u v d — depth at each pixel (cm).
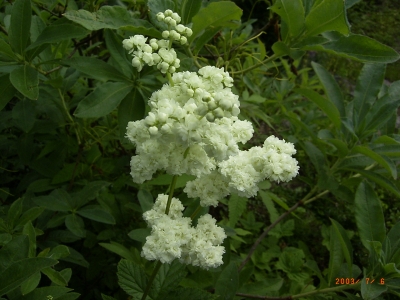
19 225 23
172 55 19
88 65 26
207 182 19
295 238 54
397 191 31
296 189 59
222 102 15
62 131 35
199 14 24
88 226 36
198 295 21
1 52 24
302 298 32
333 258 29
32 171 35
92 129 35
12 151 35
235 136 18
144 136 17
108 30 27
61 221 29
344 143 32
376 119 32
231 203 35
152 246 17
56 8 36
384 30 115
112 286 33
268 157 18
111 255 35
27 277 16
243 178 18
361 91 34
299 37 27
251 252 34
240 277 30
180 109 15
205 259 18
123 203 35
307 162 62
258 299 31
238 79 44
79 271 34
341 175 49
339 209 56
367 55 26
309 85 55
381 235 27
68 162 39
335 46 27
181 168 17
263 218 55
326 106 31
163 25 25
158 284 22
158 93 18
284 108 50
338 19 24
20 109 28
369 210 28
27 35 24
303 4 28
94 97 25
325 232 50
